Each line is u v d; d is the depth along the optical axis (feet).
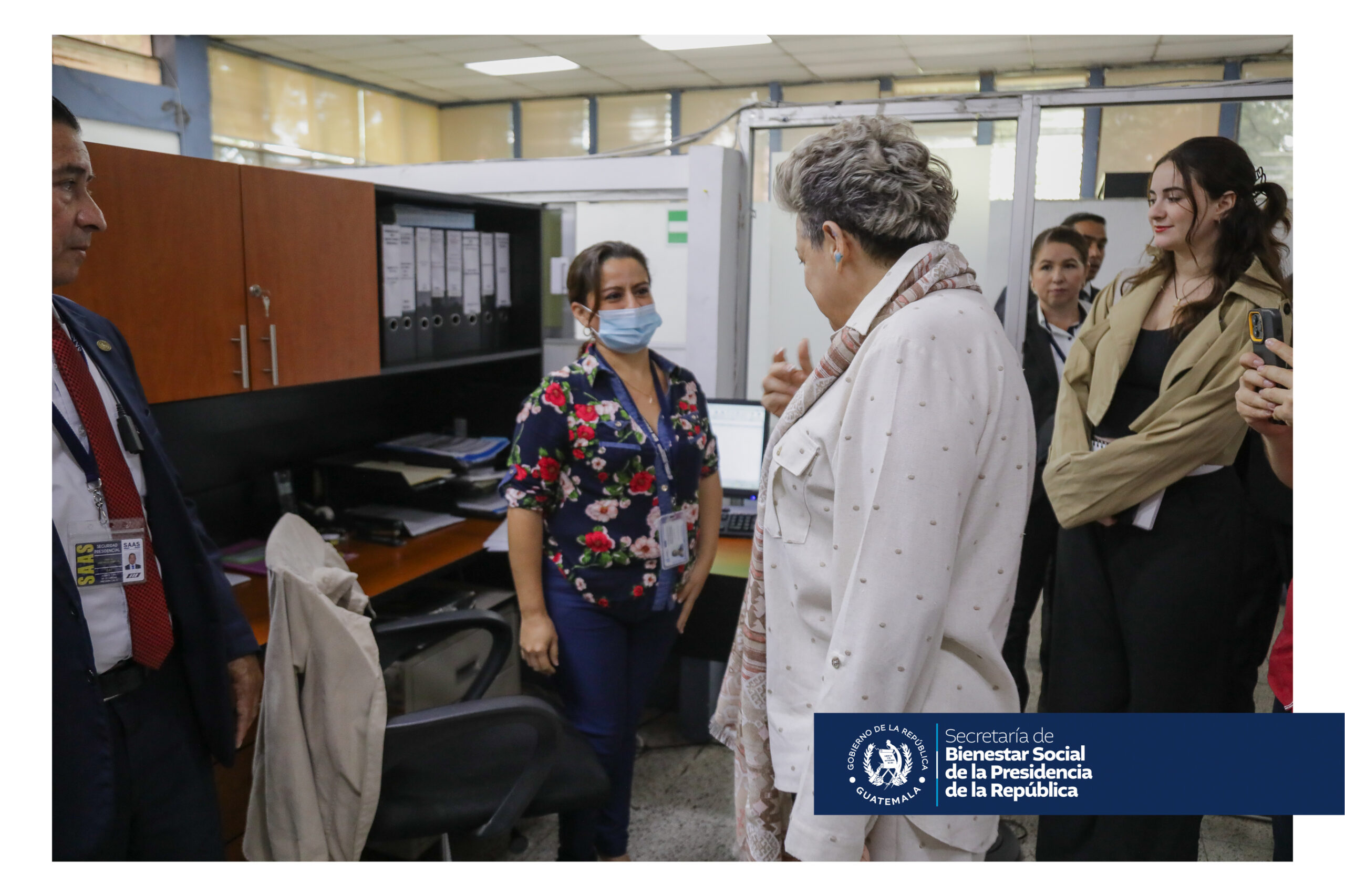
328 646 4.34
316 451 8.02
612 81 25.96
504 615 7.25
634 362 5.98
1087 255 8.71
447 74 25.17
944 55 21.91
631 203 9.65
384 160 27.30
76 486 3.84
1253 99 7.43
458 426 8.70
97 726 3.78
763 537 3.69
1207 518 5.06
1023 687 7.89
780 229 10.33
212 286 5.32
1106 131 19.26
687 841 6.76
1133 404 5.37
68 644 3.68
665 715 8.95
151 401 5.00
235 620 4.51
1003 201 9.58
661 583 5.80
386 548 7.16
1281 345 4.42
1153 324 5.35
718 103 26.20
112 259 4.76
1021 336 8.56
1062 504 5.39
